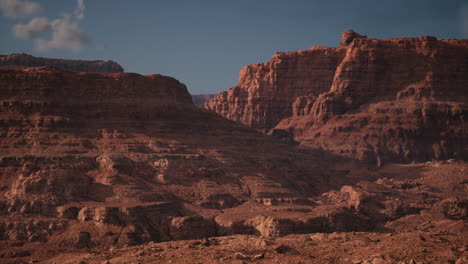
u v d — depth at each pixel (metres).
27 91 186.50
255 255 58.06
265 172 197.75
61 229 128.88
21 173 151.62
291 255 57.94
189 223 135.62
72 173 152.50
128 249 70.94
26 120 177.88
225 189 169.75
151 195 151.50
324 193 199.12
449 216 170.25
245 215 145.50
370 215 170.25
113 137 183.00
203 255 60.03
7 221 128.38
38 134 173.62
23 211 135.38
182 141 194.50
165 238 131.62
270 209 153.75
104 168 163.75
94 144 177.12
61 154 165.00
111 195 148.75
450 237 60.53
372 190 185.25
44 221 129.75
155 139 188.62
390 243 59.19
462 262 47.75
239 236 88.31
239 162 194.50
